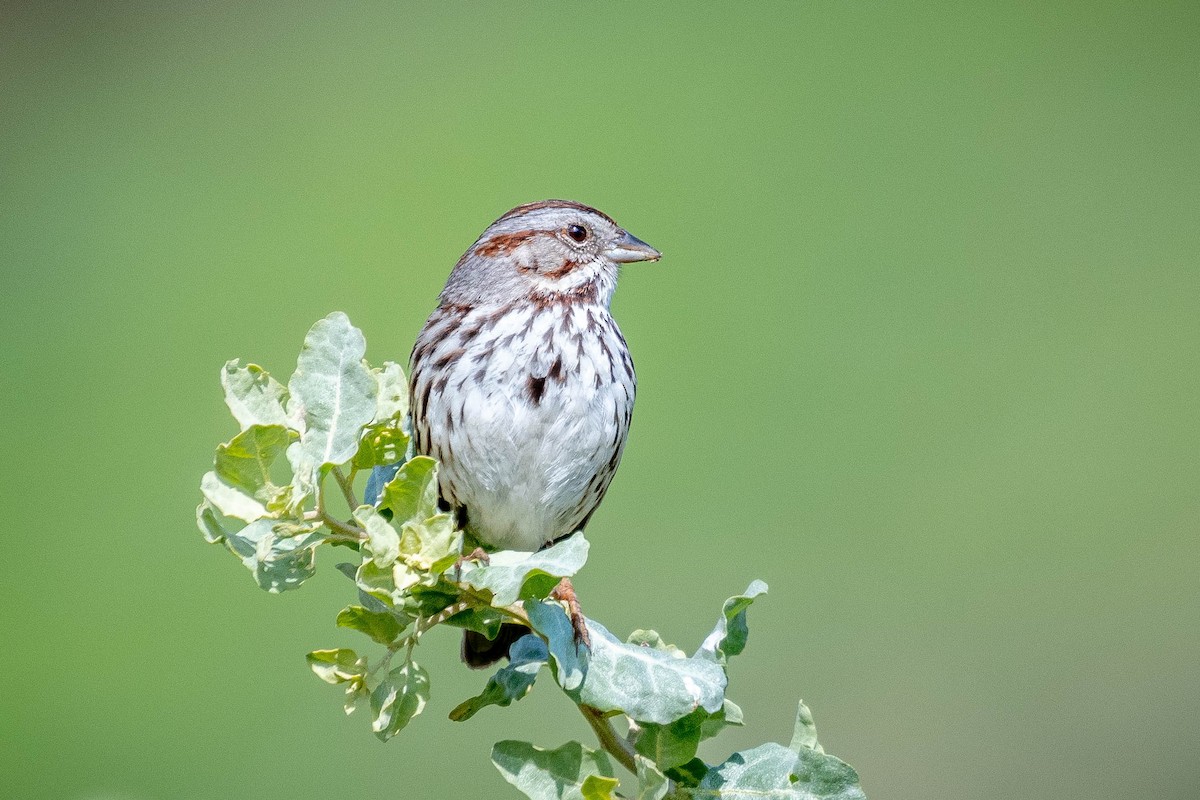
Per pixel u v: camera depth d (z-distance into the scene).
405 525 6.77
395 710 7.04
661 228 23.53
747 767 7.41
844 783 7.25
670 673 7.28
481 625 7.21
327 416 7.11
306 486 6.91
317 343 7.20
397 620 7.20
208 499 6.88
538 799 6.81
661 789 6.77
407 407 7.35
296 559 7.10
